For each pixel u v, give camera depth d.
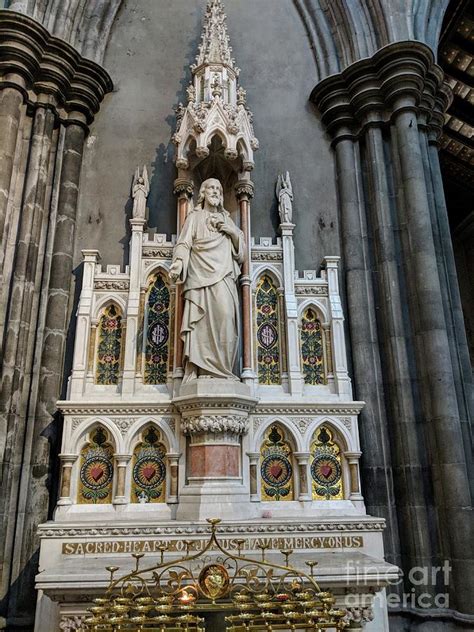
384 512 6.02
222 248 6.00
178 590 3.67
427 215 6.59
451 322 6.68
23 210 6.45
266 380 6.36
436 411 5.88
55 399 6.11
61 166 7.10
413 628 5.51
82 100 7.33
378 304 6.82
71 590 4.12
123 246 7.04
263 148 7.71
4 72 6.61
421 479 5.91
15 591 5.46
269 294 6.70
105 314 6.43
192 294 5.83
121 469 5.66
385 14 7.41
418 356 6.28
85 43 7.73
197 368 5.80
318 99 7.91
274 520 5.20
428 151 7.58
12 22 6.50
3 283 6.09
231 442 5.62
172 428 5.82
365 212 7.27
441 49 10.55
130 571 4.28
